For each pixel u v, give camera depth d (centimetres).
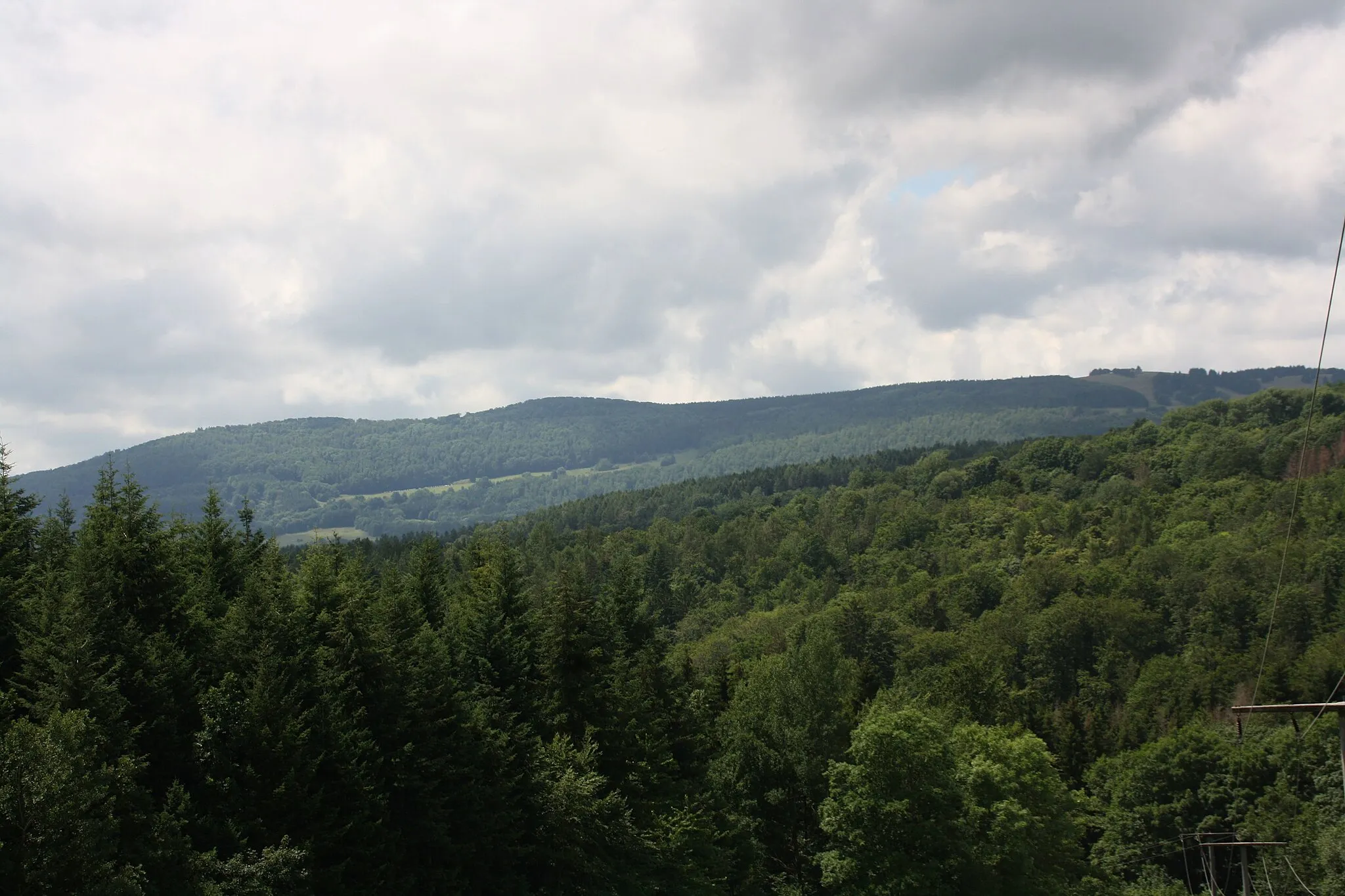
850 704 7538
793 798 5838
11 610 3192
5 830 2239
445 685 3697
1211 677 9962
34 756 2266
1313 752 7312
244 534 5572
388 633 3738
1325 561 11194
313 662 3434
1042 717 9669
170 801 2675
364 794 3158
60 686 2697
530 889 3891
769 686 6288
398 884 3241
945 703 8488
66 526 4344
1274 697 9125
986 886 4828
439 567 6247
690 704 5728
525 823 3916
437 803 3428
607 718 4606
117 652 2978
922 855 4791
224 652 3319
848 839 4928
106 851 2327
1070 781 8831
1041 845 5525
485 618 4553
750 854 5222
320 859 3044
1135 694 10406
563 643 4600
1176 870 7581
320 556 4659
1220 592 11600
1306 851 6156
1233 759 7531
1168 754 7844
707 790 5303
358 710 3309
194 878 2555
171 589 3462
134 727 2820
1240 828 7000
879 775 4916
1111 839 7775
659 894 4403
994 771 5462
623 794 4538
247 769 2909
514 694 4459
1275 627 10669
